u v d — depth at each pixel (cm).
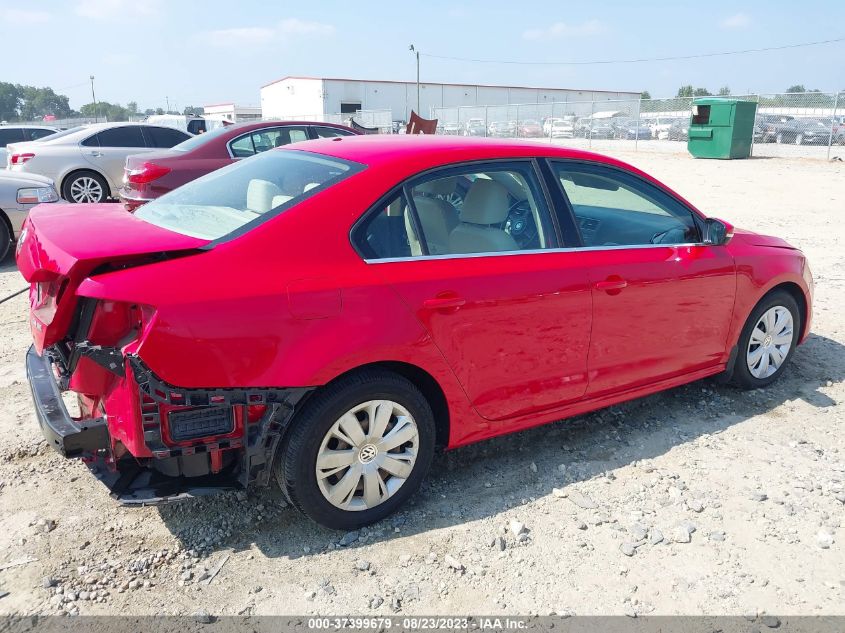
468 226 334
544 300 341
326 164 329
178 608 268
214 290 263
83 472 362
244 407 274
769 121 2800
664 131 3403
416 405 314
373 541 310
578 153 378
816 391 477
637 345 387
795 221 1177
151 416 260
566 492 351
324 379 282
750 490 355
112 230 294
